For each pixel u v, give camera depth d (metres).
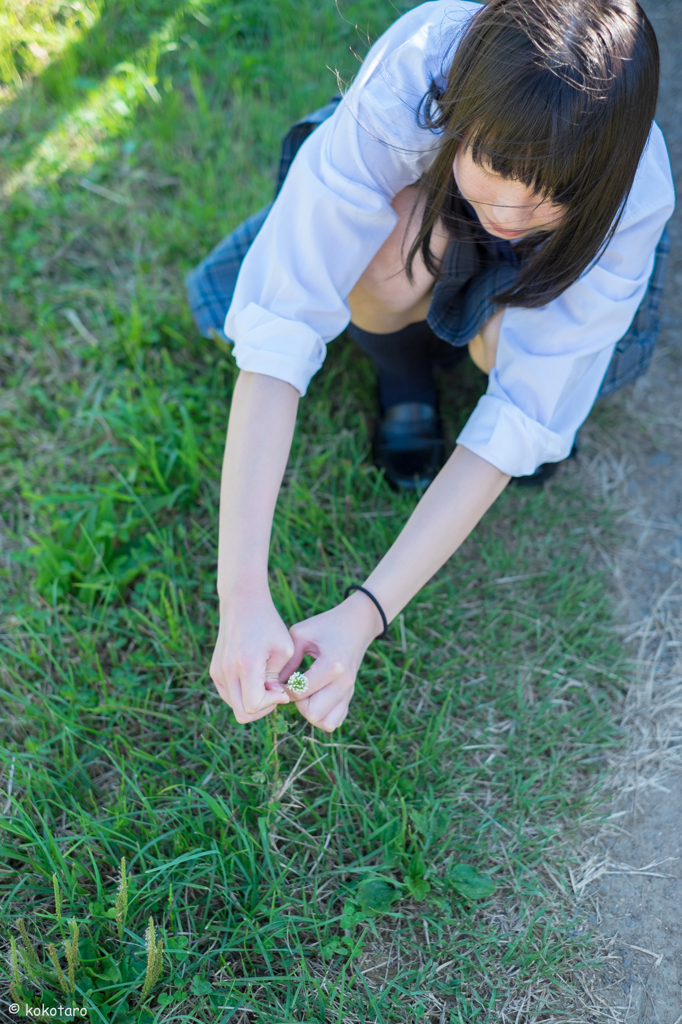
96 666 1.35
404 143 1.10
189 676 1.34
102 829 1.19
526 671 1.38
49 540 1.39
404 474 1.50
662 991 1.17
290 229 1.14
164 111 1.99
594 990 1.17
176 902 1.18
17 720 1.29
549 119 0.96
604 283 1.14
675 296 1.75
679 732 1.34
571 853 1.25
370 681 1.35
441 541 1.13
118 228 1.80
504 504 1.52
